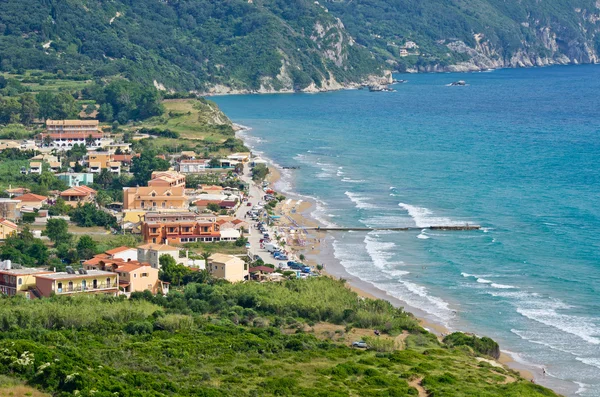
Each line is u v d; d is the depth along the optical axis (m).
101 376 150.12
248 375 162.00
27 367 151.62
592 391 170.00
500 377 169.75
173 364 164.88
